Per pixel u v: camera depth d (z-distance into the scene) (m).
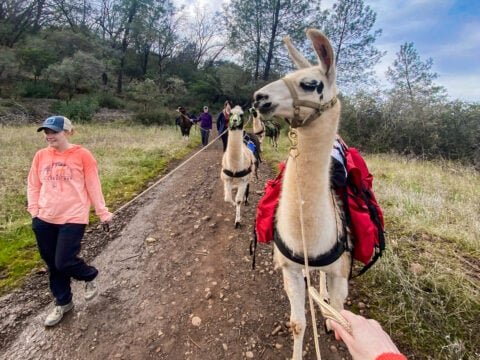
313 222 2.00
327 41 1.81
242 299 3.36
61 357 2.64
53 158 2.91
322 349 2.71
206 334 2.90
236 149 4.82
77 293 3.43
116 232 4.91
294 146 1.95
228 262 4.08
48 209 2.85
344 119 13.53
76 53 28.09
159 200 6.43
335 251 2.15
